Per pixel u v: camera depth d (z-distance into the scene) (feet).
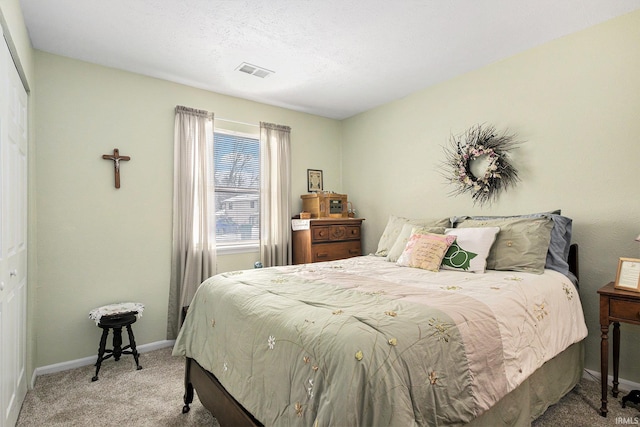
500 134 9.18
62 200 8.54
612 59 7.30
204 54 8.67
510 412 4.76
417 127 11.41
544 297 5.97
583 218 7.75
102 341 8.05
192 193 10.37
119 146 9.38
